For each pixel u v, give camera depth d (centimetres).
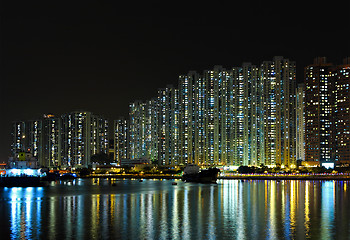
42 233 6756
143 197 13538
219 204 11119
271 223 7694
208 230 7000
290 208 10125
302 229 7056
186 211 9538
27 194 15262
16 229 7112
